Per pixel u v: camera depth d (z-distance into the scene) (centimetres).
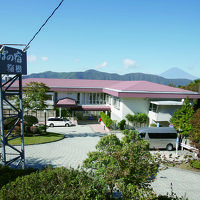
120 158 700
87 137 2295
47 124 2886
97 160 868
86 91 3478
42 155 1598
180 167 1470
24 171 848
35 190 528
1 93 985
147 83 3022
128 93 2466
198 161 1448
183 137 1992
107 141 915
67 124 2936
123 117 2594
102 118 3130
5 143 1033
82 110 3281
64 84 3675
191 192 1102
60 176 606
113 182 692
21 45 997
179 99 2678
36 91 2289
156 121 2564
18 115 1124
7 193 517
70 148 1825
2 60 920
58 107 3228
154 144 1877
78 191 548
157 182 1218
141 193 635
